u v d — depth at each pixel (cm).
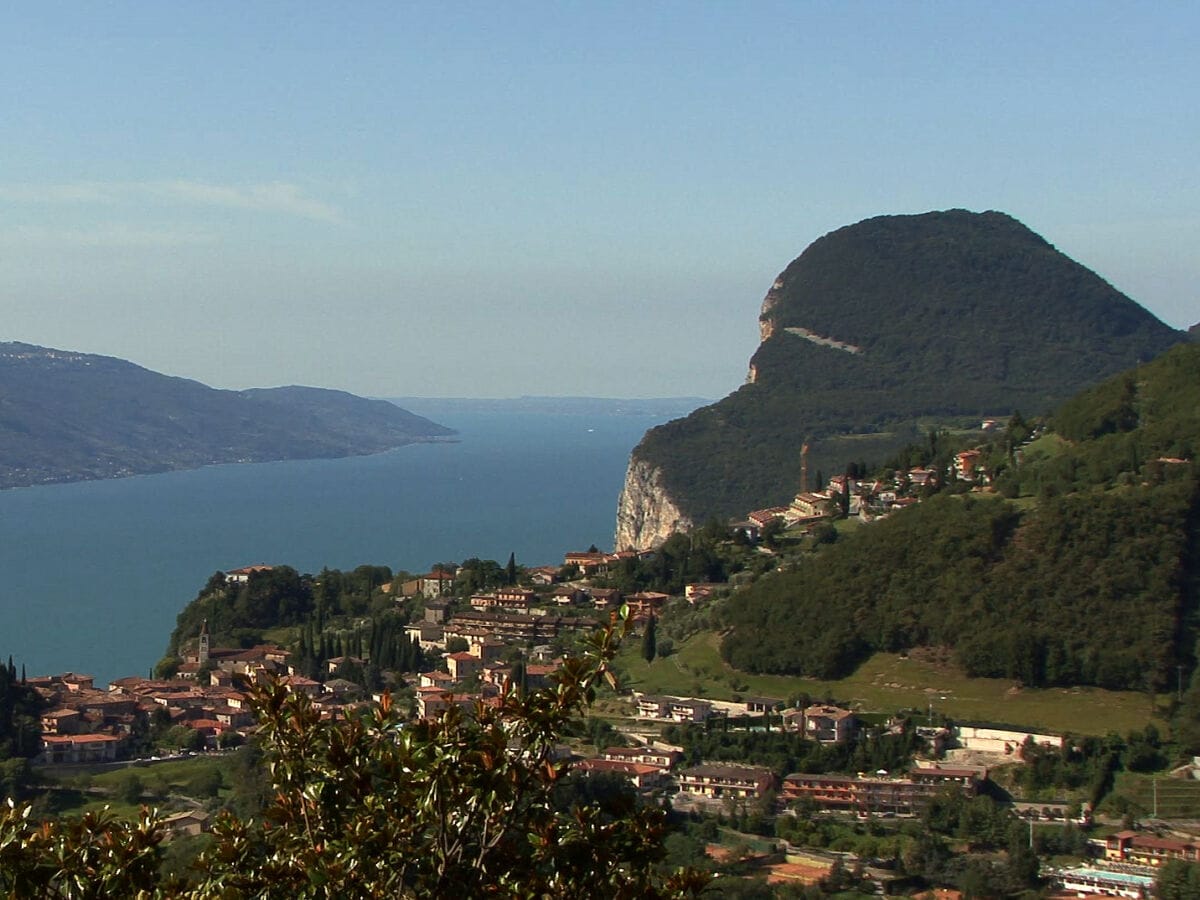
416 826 3388
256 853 3700
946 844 13075
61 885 3594
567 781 3912
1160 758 14900
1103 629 16688
